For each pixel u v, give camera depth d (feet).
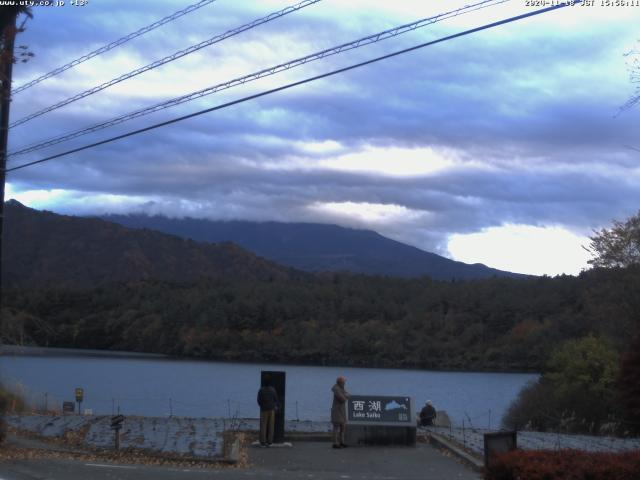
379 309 351.87
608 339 120.26
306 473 46.01
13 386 89.71
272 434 57.36
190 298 379.35
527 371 264.72
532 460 33.06
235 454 51.08
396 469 48.06
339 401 57.52
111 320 375.25
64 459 48.67
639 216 127.34
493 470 33.76
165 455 50.65
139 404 172.35
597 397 112.37
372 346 322.96
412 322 326.03
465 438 61.11
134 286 414.82
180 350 356.79
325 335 333.21
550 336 240.32
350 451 55.83
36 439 57.47
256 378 257.55
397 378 247.50
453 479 44.11
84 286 411.75
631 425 73.82
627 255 126.82
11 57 46.03
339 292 368.27
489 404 178.19
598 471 31.86
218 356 345.92
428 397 189.67
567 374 118.32
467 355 290.76
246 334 349.00
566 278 283.18
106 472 43.62
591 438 65.82
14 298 368.27
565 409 114.32
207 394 201.46
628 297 120.37
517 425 125.29
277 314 357.41
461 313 313.73
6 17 39.83
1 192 58.70
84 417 72.28
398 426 59.11
